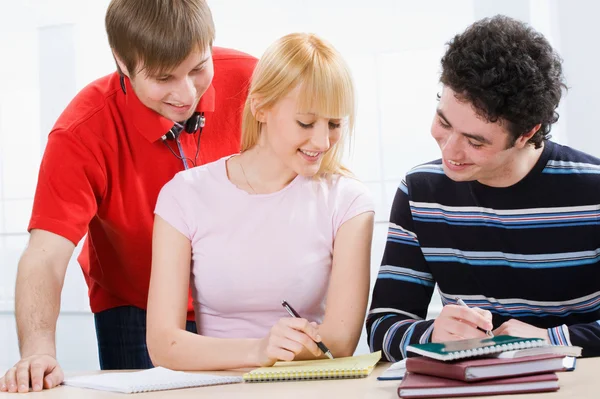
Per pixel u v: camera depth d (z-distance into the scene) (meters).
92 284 1.71
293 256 1.33
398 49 3.74
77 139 1.49
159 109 1.44
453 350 0.91
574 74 3.26
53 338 1.30
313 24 3.80
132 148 1.55
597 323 1.14
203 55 1.39
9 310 4.42
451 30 3.65
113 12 1.39
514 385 0.87
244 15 3.82
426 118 3.73
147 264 1.61
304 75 1.23
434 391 0.87
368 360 1.11
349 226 1.33
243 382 1.06
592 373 0.96
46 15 4.26
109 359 1.69
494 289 1.34
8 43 4.32
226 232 1.34
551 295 1.31
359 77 3.80
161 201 1.38
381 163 3.81
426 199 1.36
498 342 0.93
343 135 1.38
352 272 1.30
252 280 1.33
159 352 1.27
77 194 1.47
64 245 1.44
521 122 1.12
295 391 0.96
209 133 1.63
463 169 1.19
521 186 1.29
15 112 4.39
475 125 1.12
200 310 1.38
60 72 4.26
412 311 1.34
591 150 3.26
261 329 1.34
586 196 1.28
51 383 1.12
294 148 1.27
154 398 0.97
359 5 3.74
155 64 1.35
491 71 1.09
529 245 1.30
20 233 4.44
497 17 1.15
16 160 4.42
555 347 0.91
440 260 1.36
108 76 1.63
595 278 1.30
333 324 1.26
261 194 1.36
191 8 1.36
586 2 3.23
